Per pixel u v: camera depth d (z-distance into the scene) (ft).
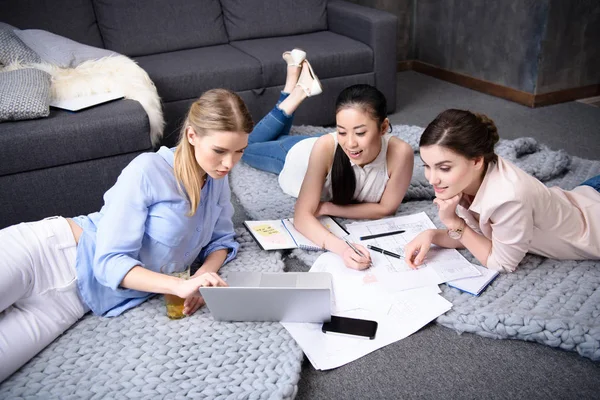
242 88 9.64
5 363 4.25
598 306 4.72
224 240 5.71
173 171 4.79
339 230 6.08
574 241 5.25
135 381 4.26
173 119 9.37
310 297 4.45
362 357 4.54
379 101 5.39
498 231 4.95
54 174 6.91
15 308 4.54
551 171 7.46
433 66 13.74
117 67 8.23
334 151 6.04
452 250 5.67
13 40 8.37
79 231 4.86
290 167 7.13
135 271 4.56
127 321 4.94
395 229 6.06
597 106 10.94
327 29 11.71
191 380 4.27
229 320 4.91
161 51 10.48
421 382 4.30
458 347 4.64
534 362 4.46
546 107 11.04
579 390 4.18
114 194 4.64
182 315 4.96
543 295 4.99
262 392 4.11
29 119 6.90
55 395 4.14
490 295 5.06
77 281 4.80
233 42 11.03
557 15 10.39
